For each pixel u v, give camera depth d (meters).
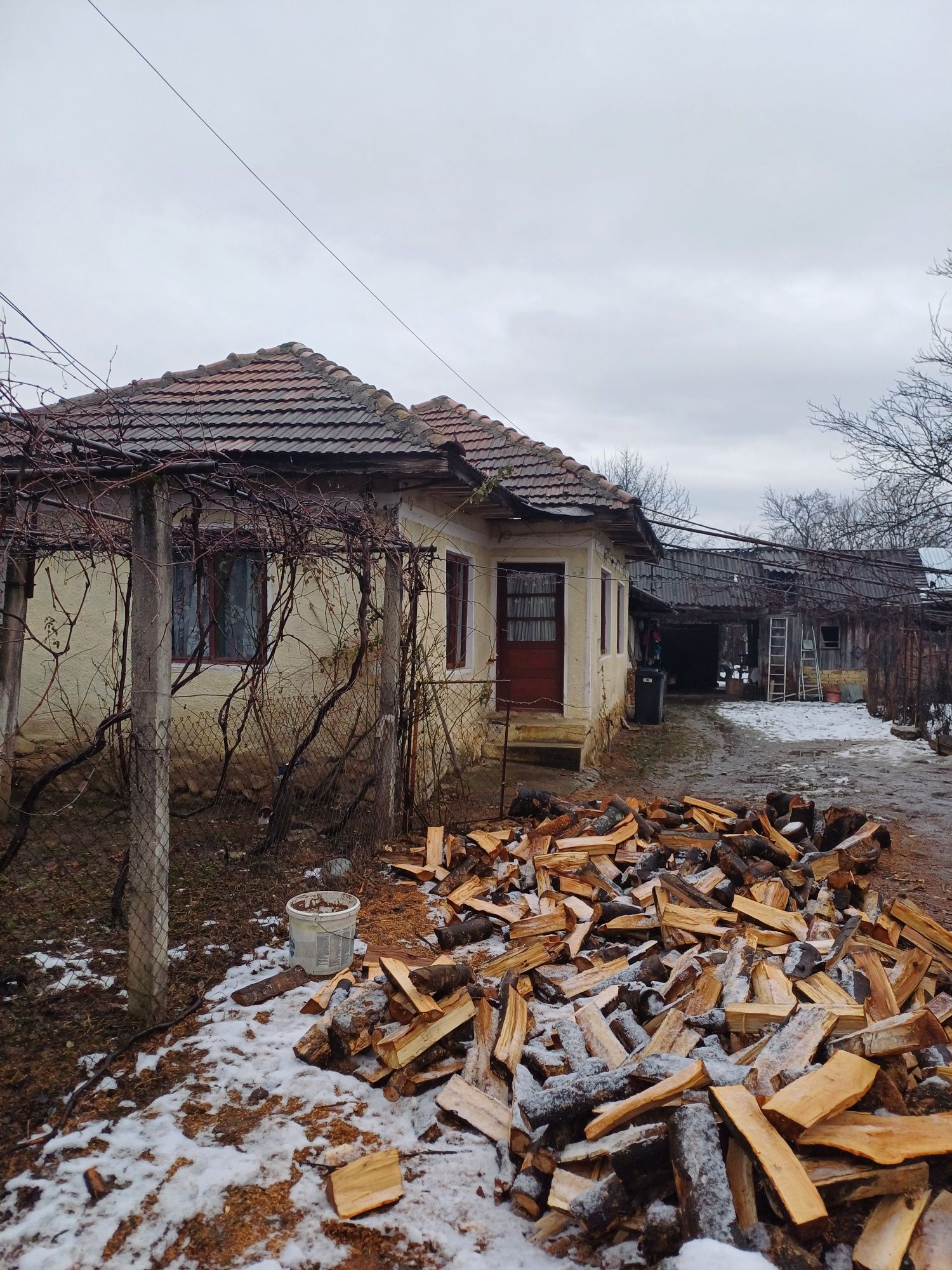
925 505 16.52
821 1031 2.93
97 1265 2.49
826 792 9.94
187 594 7.94
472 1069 3.34
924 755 13.12
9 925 4.99
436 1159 2.95
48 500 4.62
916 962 3.99
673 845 6.14
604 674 12.89
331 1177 2.76
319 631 7.66
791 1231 2.23
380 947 4.59
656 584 25.31
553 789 9.67
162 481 3.89
